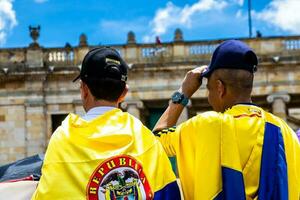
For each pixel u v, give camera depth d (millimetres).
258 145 6125
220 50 6484
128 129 5906
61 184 5484
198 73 6996
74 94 50562
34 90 50531
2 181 7398
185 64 50500
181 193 6410
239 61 6375
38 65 50531
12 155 49875
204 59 50625
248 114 6309
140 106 50375
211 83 6574
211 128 6148
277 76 50375
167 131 6566
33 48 50812
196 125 6254
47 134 50281
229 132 6117
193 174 6227
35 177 7145
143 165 5742
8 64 50656
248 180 6047
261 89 50219
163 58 50875
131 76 50844
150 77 50875
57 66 50562
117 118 5988
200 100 50312
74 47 51156
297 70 50281
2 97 50531
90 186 5488
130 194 5570
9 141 50031
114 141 5730
